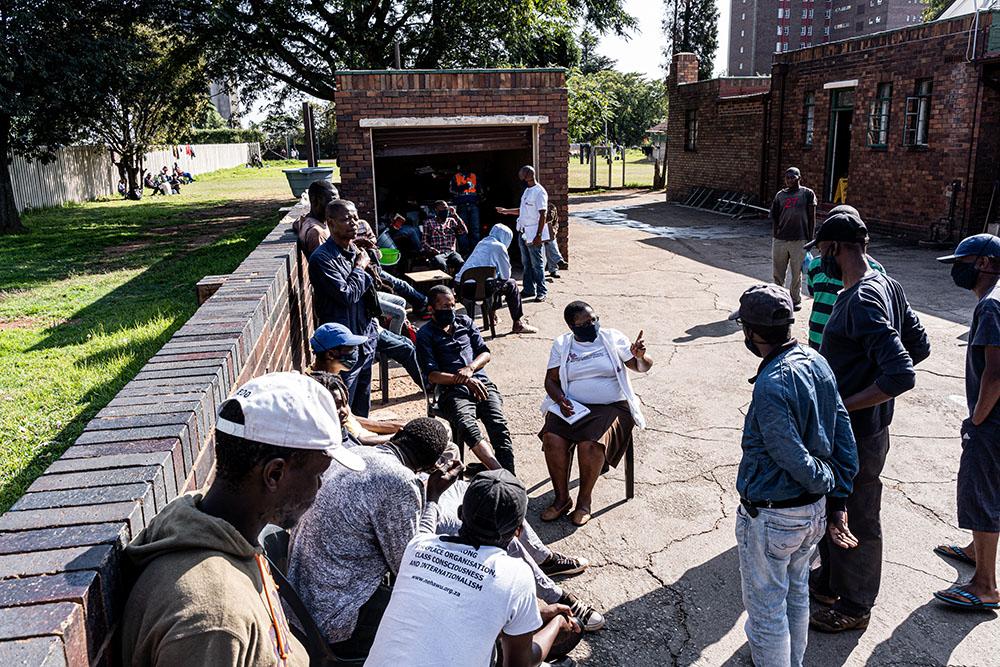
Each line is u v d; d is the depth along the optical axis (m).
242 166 65.00
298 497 1.75
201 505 1.72
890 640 3.66
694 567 4.29
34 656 1.27
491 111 12.16
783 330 2.99
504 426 5.31
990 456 3.67
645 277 12.58
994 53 13.40
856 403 3.42
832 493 3.12
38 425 5.78
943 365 7.64
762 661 3.15
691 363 7.91
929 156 15.26
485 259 9.10
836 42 17.86
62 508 1.80
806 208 9.76
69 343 8.15
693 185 25.38
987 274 3.76
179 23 20.44
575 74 24.56
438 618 2.38
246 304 4.34
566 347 4.95
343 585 2.65
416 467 3.28
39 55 17.64
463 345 5.54
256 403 1.67
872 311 3.42
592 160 33.19
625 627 3.78
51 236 18.58
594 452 4.69
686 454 5.75
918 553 4.39
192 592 1.49
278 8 20.17
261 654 1.52
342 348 4.42
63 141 21.19
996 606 3.82
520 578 2.49
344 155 11.82
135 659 1.49
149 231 19.27
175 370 3.07
